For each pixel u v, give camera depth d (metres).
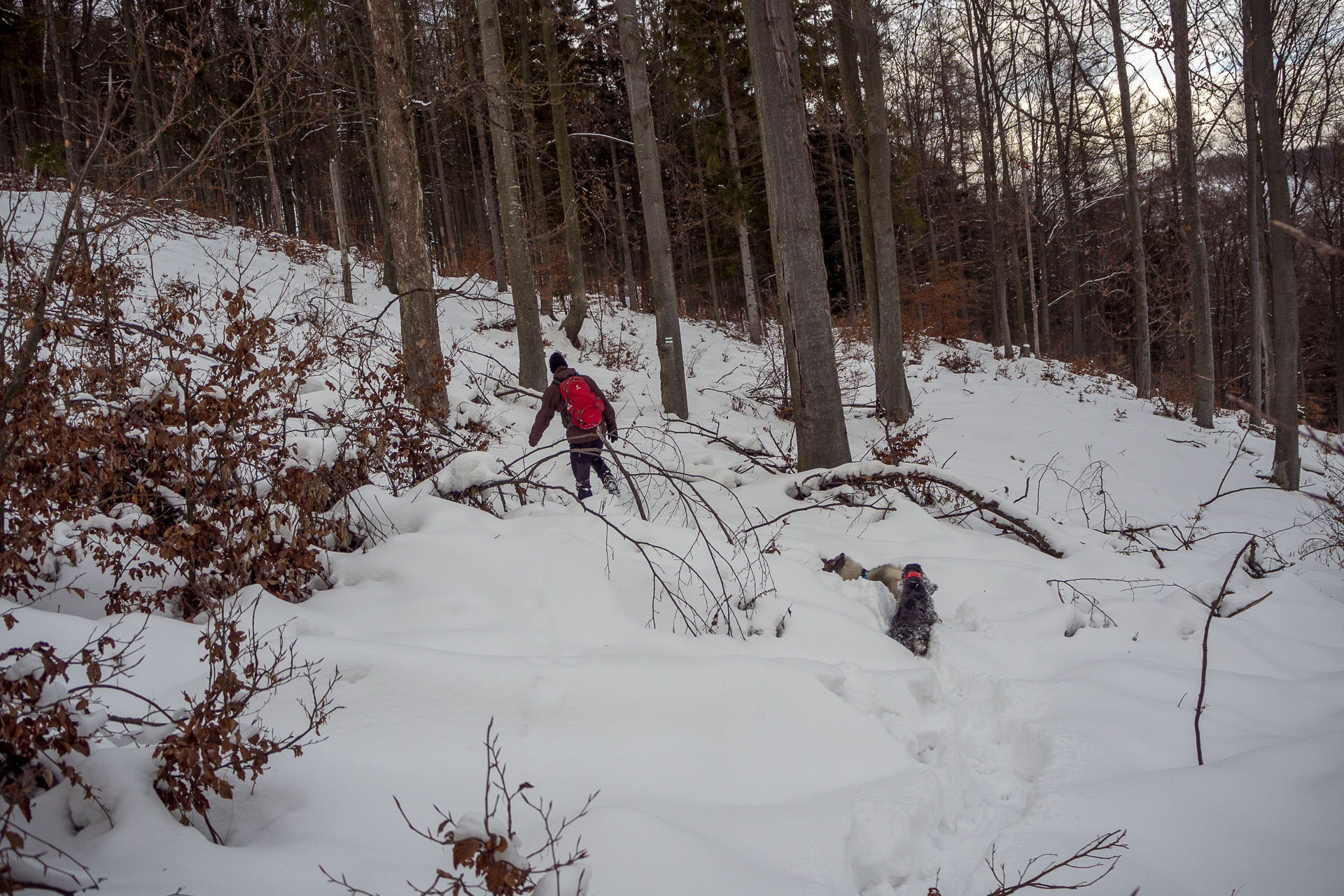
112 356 3.89
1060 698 3.52
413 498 4.95
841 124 16.92
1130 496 9.38
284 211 24.81
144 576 3.72
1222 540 7.14
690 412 11.94
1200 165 21.14
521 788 2.20
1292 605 4.75
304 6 12.50
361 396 5.66
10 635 2.89
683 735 3.00
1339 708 3.39
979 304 36.38
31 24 17.45
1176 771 2.79
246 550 3.52
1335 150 21.81
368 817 2.48
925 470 6.27
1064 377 19.27
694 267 29.64
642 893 2.21
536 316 11.20
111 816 2.26
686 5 19.05
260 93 4.91
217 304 4.55
